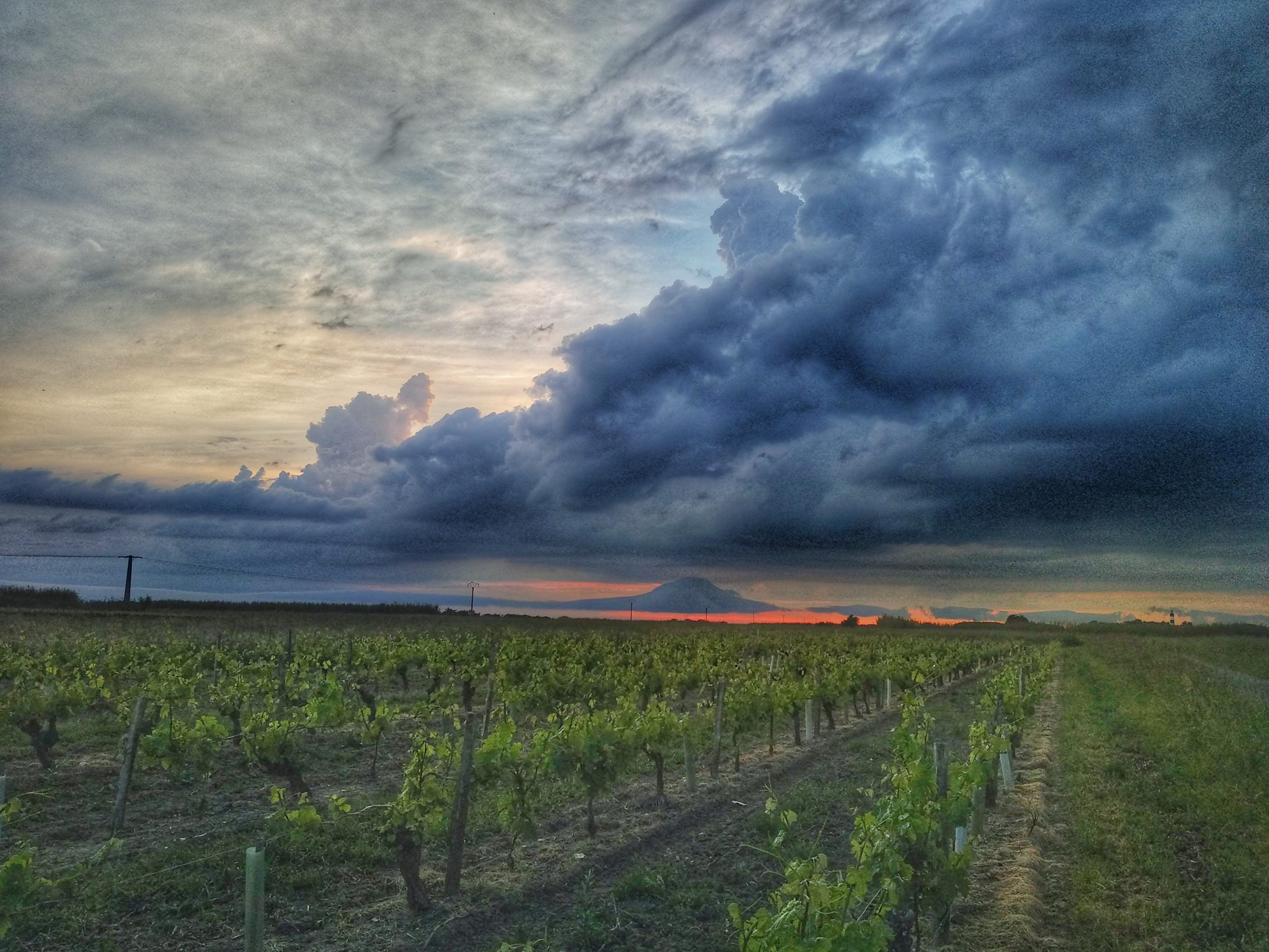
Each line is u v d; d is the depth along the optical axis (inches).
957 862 281.9
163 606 2960.1
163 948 305.7
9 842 419.5
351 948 308.0
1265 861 393.4
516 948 271.1
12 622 1904.5
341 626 2374.5
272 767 480.1
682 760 687.7
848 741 808.9
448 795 361.1
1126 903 348.2
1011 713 699.4
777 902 223.1
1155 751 661.9
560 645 1299.2
